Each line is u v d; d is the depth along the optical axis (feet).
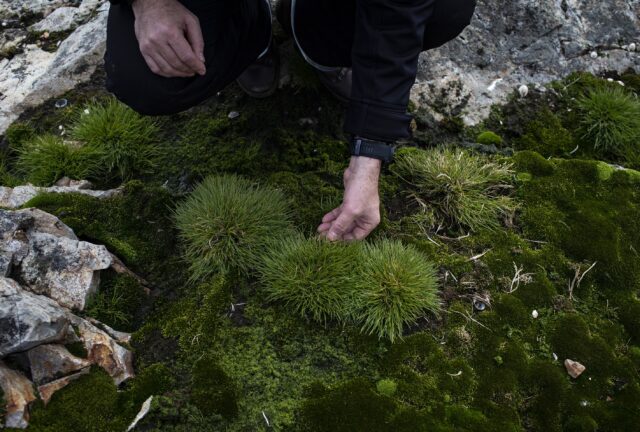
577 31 4.86
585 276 3.49
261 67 4.17
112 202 3.82
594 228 3.66
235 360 3.09
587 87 4.62
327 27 3.76
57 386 2.83
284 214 3.61
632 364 3.15
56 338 2.87
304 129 4.34
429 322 3.28
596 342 3.21
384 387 2.99
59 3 5.42
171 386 2.99
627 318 3.35
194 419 2.86
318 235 3.42
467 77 4.59
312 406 2.91
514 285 3.44
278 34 4.66
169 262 3.59
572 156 4.30
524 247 3.61
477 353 3.16
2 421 2.63
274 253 3.37
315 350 3.15
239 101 4.48
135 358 3.12
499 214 3.81
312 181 3.94
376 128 2.96
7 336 2.69
